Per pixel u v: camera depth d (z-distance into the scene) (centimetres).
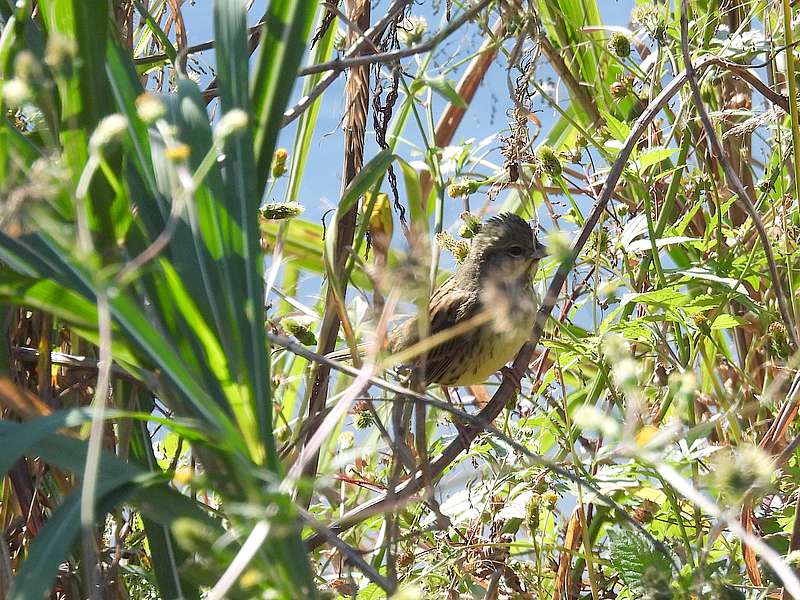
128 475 278
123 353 307
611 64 694
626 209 616
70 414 264
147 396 416
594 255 546
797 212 547
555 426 509
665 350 506
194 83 345
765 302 576
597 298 546
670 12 615
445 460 492
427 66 513
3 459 250
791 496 490
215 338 304
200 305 311
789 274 508
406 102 572
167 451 534
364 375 321
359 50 529
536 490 459
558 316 619
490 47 523
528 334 534
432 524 491
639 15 550
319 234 655
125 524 452
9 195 252
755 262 540
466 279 605
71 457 290
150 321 303
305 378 610
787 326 479
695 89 479
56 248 282
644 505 504
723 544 483
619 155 478
